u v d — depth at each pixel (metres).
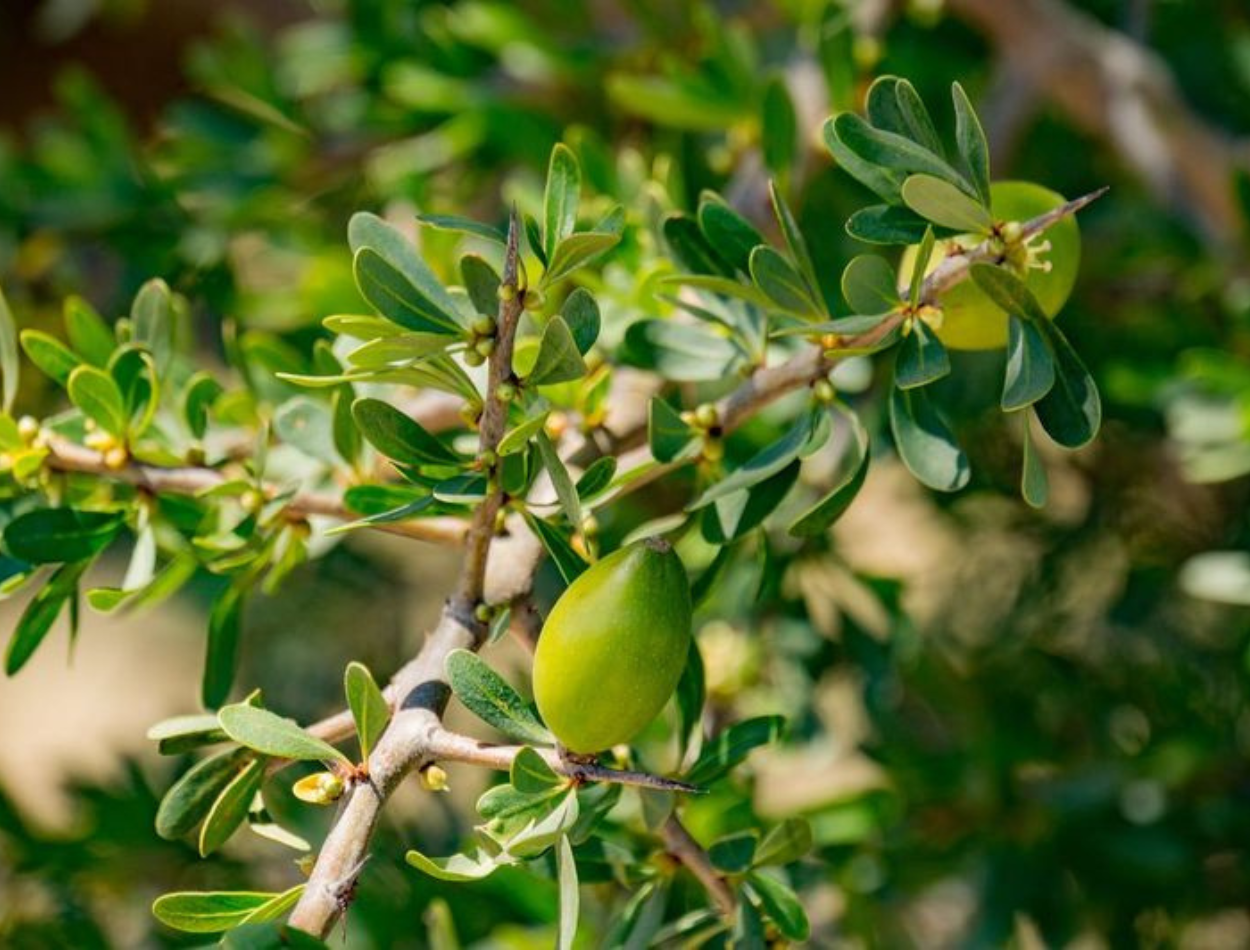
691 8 0.75
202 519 0.52
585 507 0.48
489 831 0.44
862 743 0.70
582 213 0.58
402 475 0.46
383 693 0.45
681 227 0.51
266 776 0.47
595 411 0.51
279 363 0.59
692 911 0.53
